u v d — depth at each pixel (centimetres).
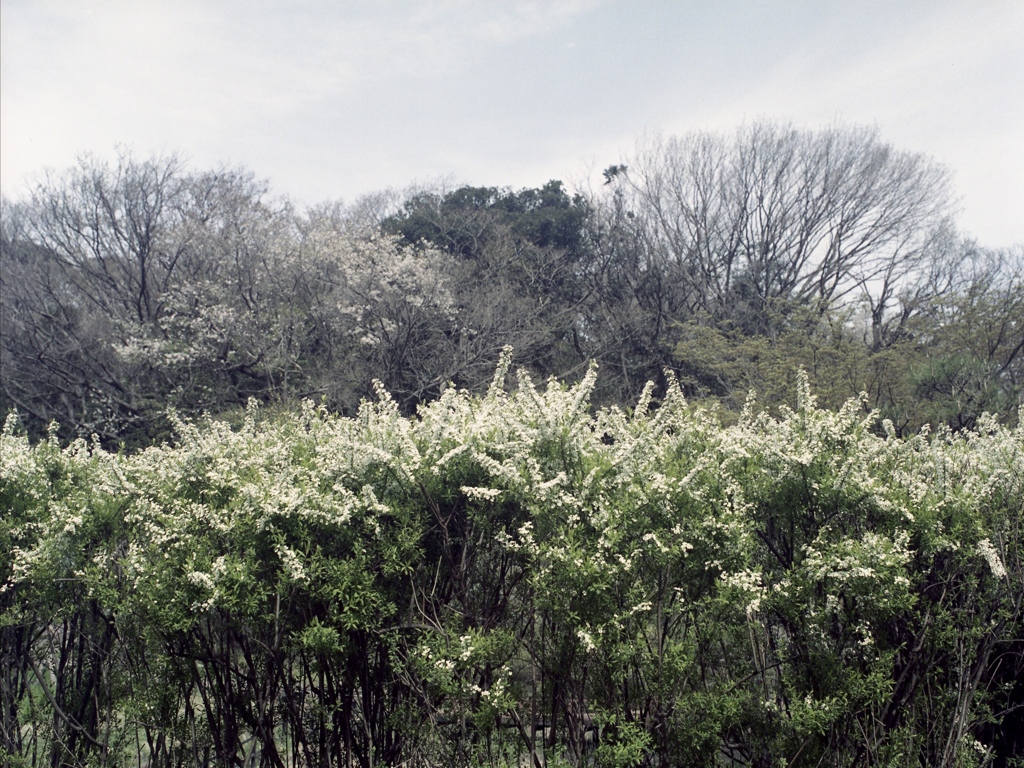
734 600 421
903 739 447
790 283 2970
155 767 512
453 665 419
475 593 481
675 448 504
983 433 551
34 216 2298
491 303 2248
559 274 2756
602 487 447
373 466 475
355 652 467
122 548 523
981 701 476
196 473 507
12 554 502
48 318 2158
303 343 2106
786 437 484
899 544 425
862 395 499
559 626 440
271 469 511
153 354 1905
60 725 535
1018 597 461
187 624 435
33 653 554
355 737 492
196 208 2347
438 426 481
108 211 2233
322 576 438
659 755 443
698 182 2967
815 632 433
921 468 493
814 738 440
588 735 510
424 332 2170
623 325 2505
